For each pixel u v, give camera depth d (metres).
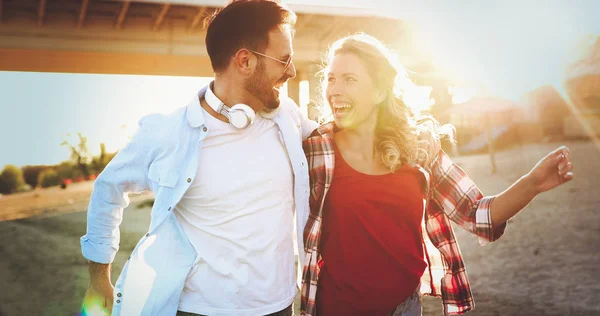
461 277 2.13
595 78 15.16
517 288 4.63
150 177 1.72
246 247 1.71
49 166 21.48
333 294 1.94
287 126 1.88
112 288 1.88
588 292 4.39
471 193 2.06
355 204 1.92
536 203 8.58
